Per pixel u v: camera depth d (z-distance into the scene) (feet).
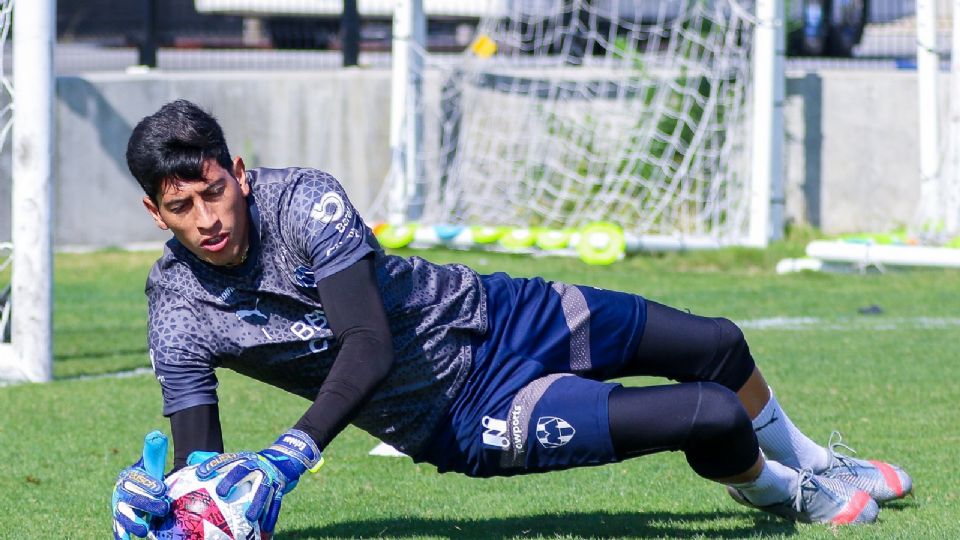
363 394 34.01
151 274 38.14
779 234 149.89
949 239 132.36
